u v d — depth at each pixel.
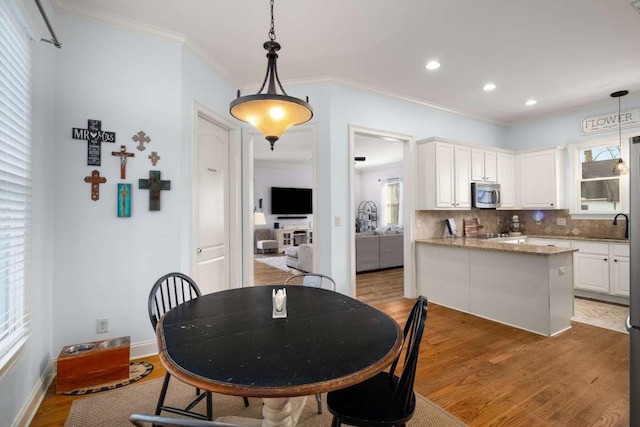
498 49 2.98
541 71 3.44
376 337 1.36
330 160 3.61
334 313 1.68
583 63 3.26
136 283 2.55
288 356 1.17
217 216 3.38
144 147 2.57
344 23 2.55
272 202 9.93
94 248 2.41
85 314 2.39
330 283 3.57
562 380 2.27
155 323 1.67
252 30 2.64
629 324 1.63
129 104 2.52
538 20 2.52
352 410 1.28
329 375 1.04
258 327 1.47
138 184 2.54
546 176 4.80
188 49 2.82
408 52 3.03
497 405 1.98
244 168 3.74
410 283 4.39
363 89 3.83
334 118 3.64
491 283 3.51
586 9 2.39
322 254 3.63
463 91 4.02
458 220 4.96
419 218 4.49
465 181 4.50
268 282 5.60
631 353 1.62
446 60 3.20
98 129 2.41
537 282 3.12
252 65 3.26
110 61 2.46
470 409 1.94
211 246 3.27
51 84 2.25
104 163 2.44
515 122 5.37
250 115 1.92
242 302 1.88
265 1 2.26
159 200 2.61
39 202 2.10
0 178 1.61
